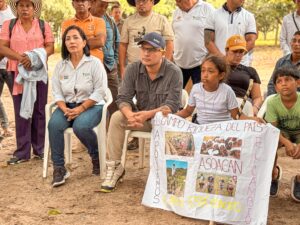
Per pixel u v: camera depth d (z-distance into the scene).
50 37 6.62
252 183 4.55
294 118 5.07
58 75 5.99
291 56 6.14
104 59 7.26
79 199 5.34
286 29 7.41
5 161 6.81
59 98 5.90
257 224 4.46
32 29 6.50
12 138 8.24
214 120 5.27
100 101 5.91
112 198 5.34
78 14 6.64
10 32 6.48
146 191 5.11
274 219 4.81
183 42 7.24
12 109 11.22
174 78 5.44
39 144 6.77
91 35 6.62
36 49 6.41
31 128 6.74
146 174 6.15
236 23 6.98
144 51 5.33
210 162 4.71
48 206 5.15
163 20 7.18
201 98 5.31
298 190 5.21
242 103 5.31
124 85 5.61
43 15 27.09
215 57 5.16
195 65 7.31
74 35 5.81
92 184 5.77
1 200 5.33
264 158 4.55
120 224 4.70
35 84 6.44
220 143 4.68
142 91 5.59
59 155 5.76
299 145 4.84
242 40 6.12
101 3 7.31
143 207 5.08
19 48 6.46
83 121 5.64
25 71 6.39
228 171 4.62
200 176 4.75
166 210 4.97
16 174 6.19
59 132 5.70
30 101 6.42
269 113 5.11
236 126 4.68
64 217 4.88
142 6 7.05
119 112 5.58
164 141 4.98
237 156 4.59
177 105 5.45
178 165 4.88
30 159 6.77
